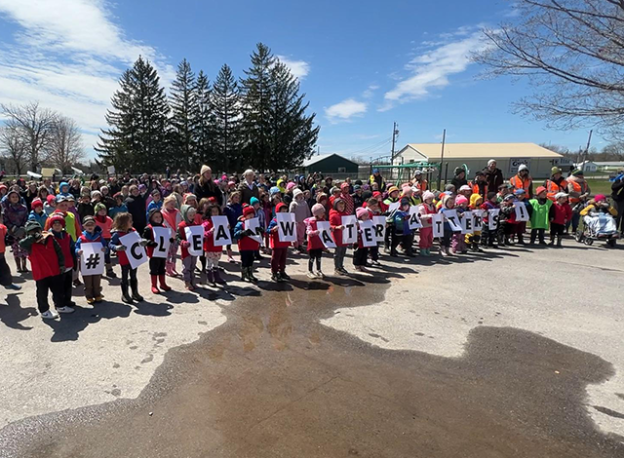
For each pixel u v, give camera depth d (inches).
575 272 304.7
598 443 114.0
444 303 233.0
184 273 257.3
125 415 125.3
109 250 289.1
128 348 171.9
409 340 182.1
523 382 146.8
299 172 1990.7
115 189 494.3
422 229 360.5
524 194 423.8
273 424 120.3
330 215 298.0
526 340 183.6
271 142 1763.0
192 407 129.3
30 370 153.3
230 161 1788.9
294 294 248.2
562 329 196.5
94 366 156.2
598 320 208.4
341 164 2501.2
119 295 246.7
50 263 205.5
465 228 374.3
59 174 1697.8
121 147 1718.8
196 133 1756.9
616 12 349.1
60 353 167.2
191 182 522.3
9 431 117.4
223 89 1747.0
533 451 110.0
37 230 203.2
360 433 116.3
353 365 158.1
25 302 232.5
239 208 349.7
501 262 339.6
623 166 3137.3
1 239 245.8
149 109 1740.9
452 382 146.2
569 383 146.6
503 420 123.8
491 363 161.2
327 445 111.2
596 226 414.6
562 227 412.2
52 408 128.8
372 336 185.8
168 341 179.0
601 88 374.6
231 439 113.7
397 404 131.6
